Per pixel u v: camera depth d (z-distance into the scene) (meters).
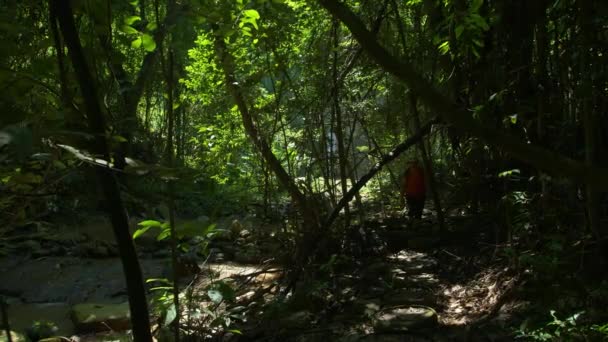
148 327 2.40
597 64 5.36
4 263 8.91
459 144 8.95
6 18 2.24
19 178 2.22
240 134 10.41
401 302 6.34
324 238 8.23
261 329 5.95
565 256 5.91
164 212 11.83
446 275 7.19
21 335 6.06
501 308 5.84
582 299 5.21
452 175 10.78
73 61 2.22
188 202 12.77
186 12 2.86
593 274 5.57
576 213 6.30
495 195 8.27
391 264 7.70
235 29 3.52
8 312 6.94
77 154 1.93
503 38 6.93
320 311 6.39
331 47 8.79
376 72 9.07
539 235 6.33
